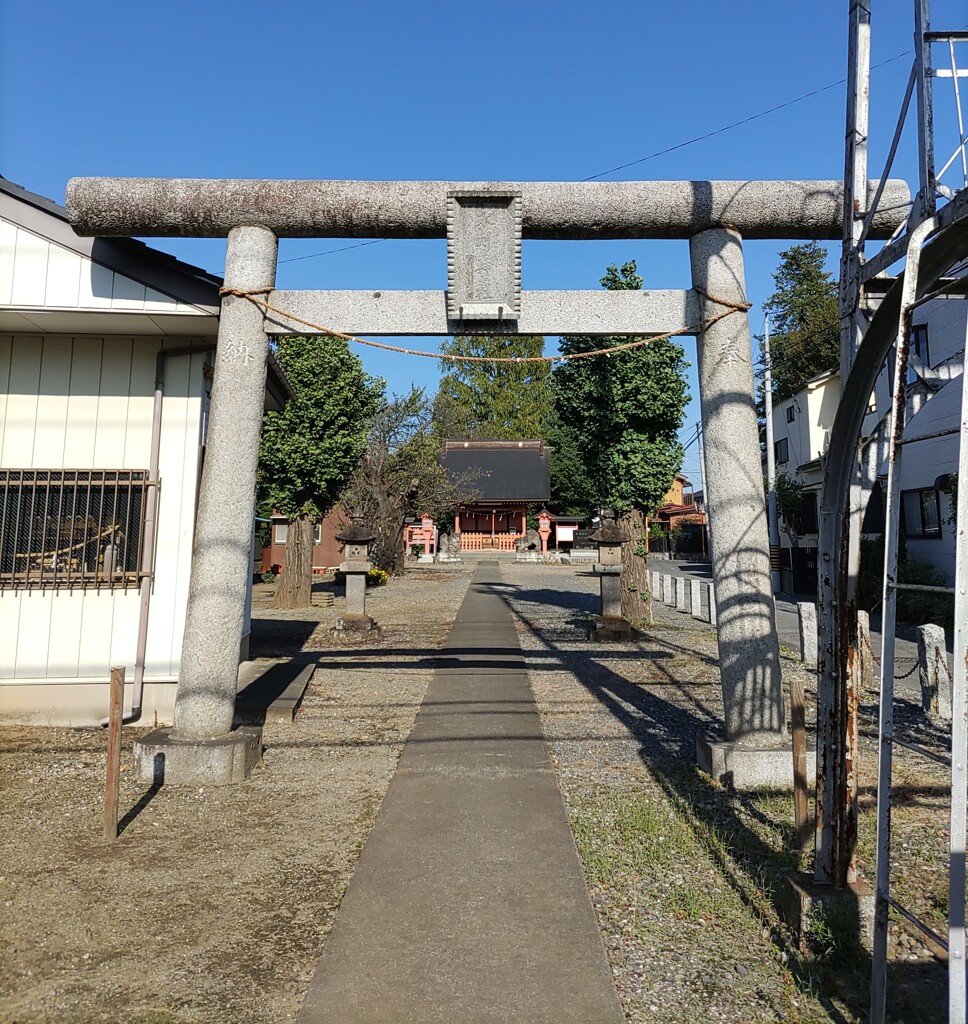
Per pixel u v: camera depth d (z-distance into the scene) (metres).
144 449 6.77
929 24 3.45
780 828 4.41
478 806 4.80
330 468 16.52
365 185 5.82
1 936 3.24
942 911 3.46
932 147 3.36
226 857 4.05
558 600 18.80
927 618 13.39
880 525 17.98
